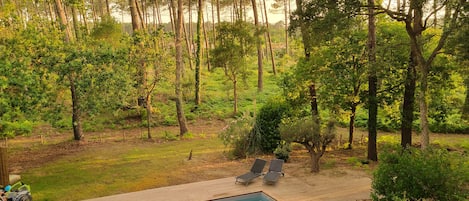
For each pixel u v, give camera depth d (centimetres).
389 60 1215
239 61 2362
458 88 1451
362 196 981
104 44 1758
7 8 1484
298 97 1576
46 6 3328
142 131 2117
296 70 1468
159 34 1869
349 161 1348
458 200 715
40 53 1461
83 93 1591
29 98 1312
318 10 1098
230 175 1212
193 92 2831
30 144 1773
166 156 1495
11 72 1201
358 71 1345
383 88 1440
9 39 1409
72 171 1294
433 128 1934
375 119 1348
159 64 1842
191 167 1320
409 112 1322
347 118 1580
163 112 2469
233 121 1526
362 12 1257
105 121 2269
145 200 981
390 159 822
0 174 1091
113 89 1619
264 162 1184
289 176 1183
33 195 1045
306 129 1202
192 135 1938
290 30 1238
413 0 1007
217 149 1609
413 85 1292
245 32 2344
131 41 1797
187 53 3572
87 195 1039
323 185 1084
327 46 1394
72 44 1659
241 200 998
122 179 1188
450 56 1219
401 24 1355
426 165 756
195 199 981
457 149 1520
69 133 2039
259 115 1554
